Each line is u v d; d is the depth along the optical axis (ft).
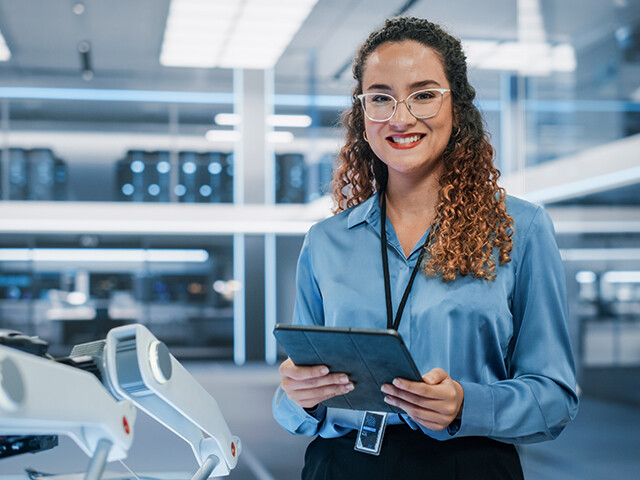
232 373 39.19
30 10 30.25
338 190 4.89
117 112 46.19
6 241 44.78
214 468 3.92
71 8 29.81
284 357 46.57
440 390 3.37
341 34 31.81
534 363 3.90
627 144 22.86
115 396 3.18
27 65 40.24
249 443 19.38
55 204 43.52
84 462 13.69
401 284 4.08
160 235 46.39
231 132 46.78
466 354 3.88
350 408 3.80
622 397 28.99
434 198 4.19
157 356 3.17
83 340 45.29
